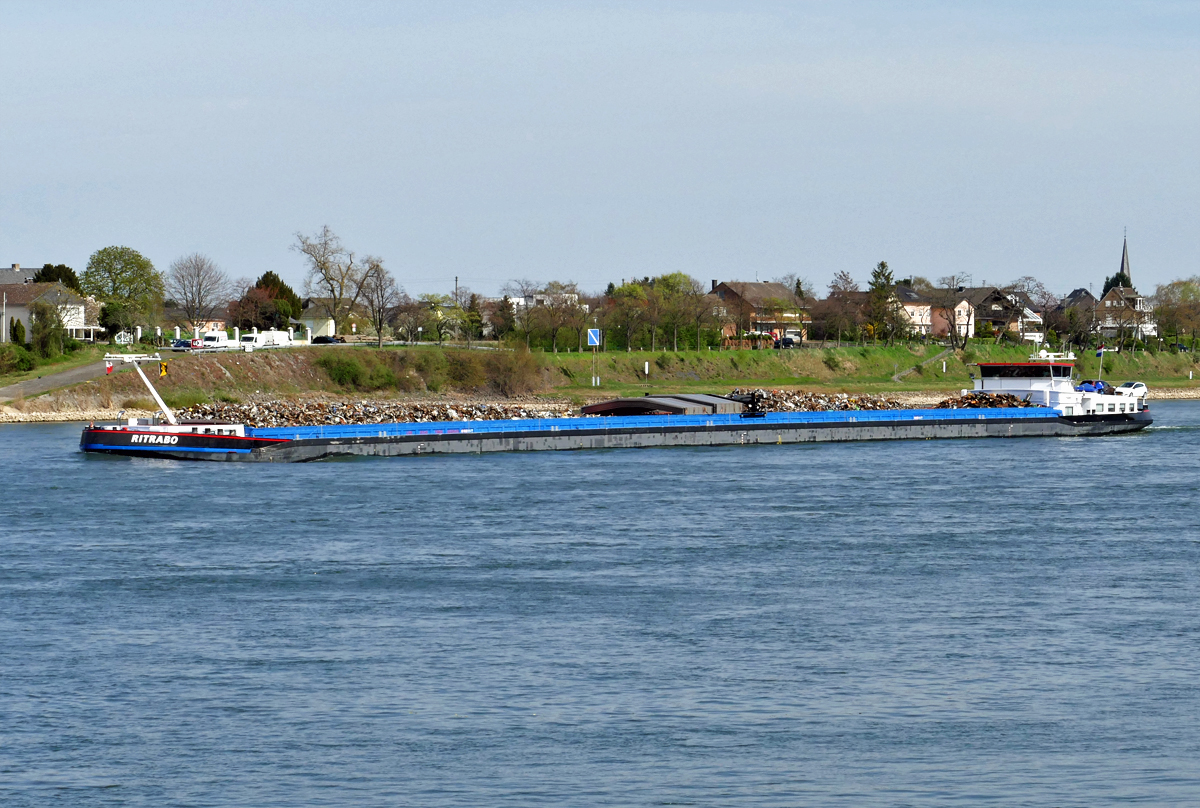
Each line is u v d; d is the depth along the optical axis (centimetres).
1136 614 18962
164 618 18662
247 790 12462
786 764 13062
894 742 13662
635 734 13862
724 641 17400
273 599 19838
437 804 12125
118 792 12425
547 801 12181
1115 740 13725
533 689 15325
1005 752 13388
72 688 15400
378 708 14675
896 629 18062
